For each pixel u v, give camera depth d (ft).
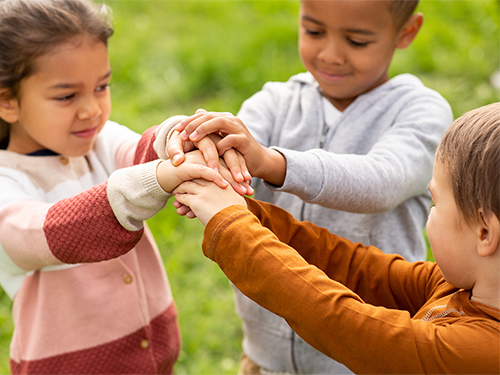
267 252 3.30
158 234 8.87
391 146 4.85
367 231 5.23
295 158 4.19
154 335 5.11
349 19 4.91
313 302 3.20
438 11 14.52
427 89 5.47
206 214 3.55
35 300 4.82
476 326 3.17
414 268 4.06
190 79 12.28
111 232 3.91
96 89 4.62
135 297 4.95
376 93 5.35
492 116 3.22
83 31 4.36
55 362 4.78
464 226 3.25
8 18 4.28
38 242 4.05
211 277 8.40
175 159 3.79
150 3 15.83
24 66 4.28
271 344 5.58
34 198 4.59
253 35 13.51
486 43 13.42
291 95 5.74
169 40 13.83
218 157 3.96
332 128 5.35
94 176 5.08
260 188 5.62
